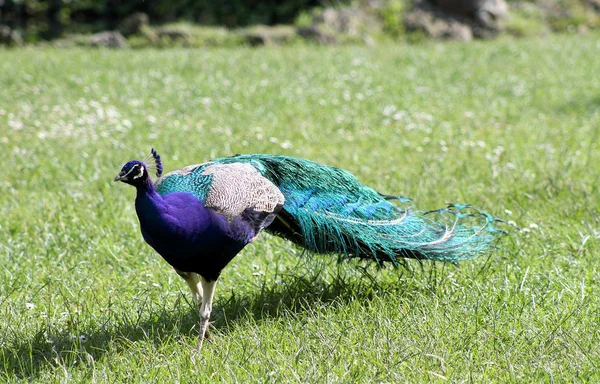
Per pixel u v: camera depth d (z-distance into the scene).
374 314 8.02
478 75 22.61
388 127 16.67
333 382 6.61
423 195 11.79
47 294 8.89
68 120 17.38
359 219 8.40
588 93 19.86
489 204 11.31
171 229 7.03
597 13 35.38
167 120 17.50
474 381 6.63
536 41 29.94
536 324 7.68
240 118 17.53
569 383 6.59
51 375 7.09
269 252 9.92
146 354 7.48
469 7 32.47
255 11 35.12
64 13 34.88
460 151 14.67
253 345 7.46
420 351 7.05
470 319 7.82
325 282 9.01
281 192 8.19
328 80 21.72
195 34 31.03
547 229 10.22
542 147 14.59
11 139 15.88
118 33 31.72
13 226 10.95
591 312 7.92
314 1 34.94
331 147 15.16
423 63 24.66
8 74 22.52
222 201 7.39
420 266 9.20
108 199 11.98
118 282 9.24
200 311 7.59
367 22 32.09
